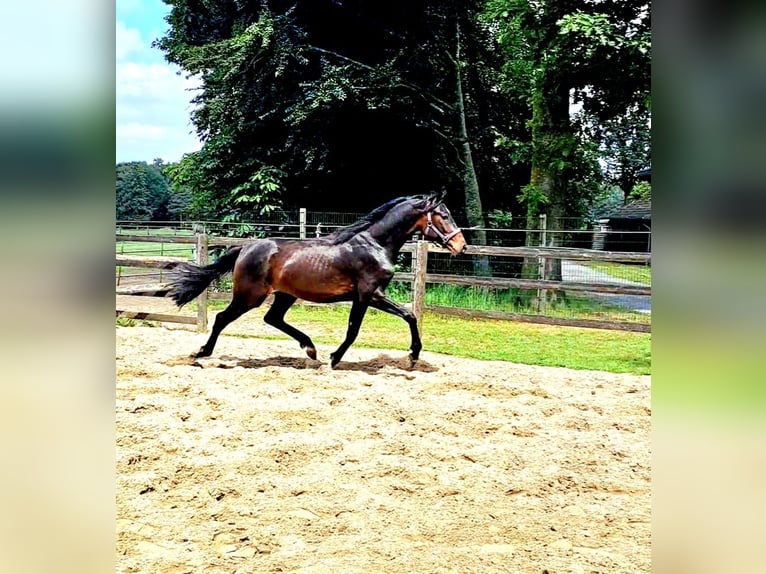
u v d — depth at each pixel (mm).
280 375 5609
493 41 15023
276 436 3988
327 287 5770
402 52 12883
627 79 10680
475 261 12930
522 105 16062
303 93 12859
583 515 2984
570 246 15117
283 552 2586
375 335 8188
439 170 14273
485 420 4461
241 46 12734
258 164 13703
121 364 5816
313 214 13586
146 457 3531
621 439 4145
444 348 7445
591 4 10211
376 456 3689
